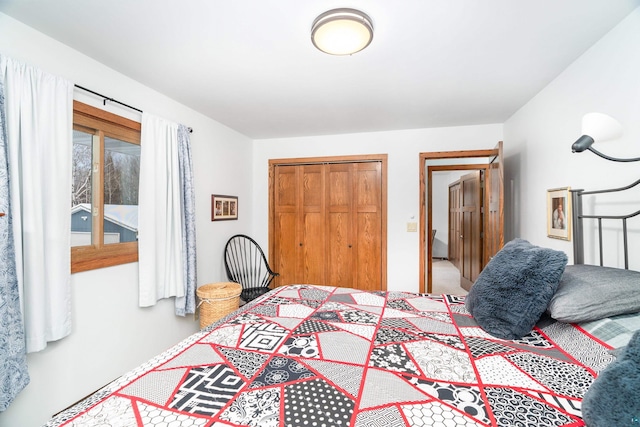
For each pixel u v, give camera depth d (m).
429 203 4.40
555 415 0.79
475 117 3.14
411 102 2.71
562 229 2.01
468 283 4.52
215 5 1.41
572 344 1.13
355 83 2.30
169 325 2.60
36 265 1.57
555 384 0.93
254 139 4.20
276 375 1.02
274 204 4.14
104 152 2.06
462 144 3.46
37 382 1.65
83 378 1.89
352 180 3.85
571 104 1.95
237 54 1.87
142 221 2.28
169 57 1.92
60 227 1.68
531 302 1.25
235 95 2.56
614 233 1.54
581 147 1.29
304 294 2.03
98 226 2.01
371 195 3.78
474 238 4.23
